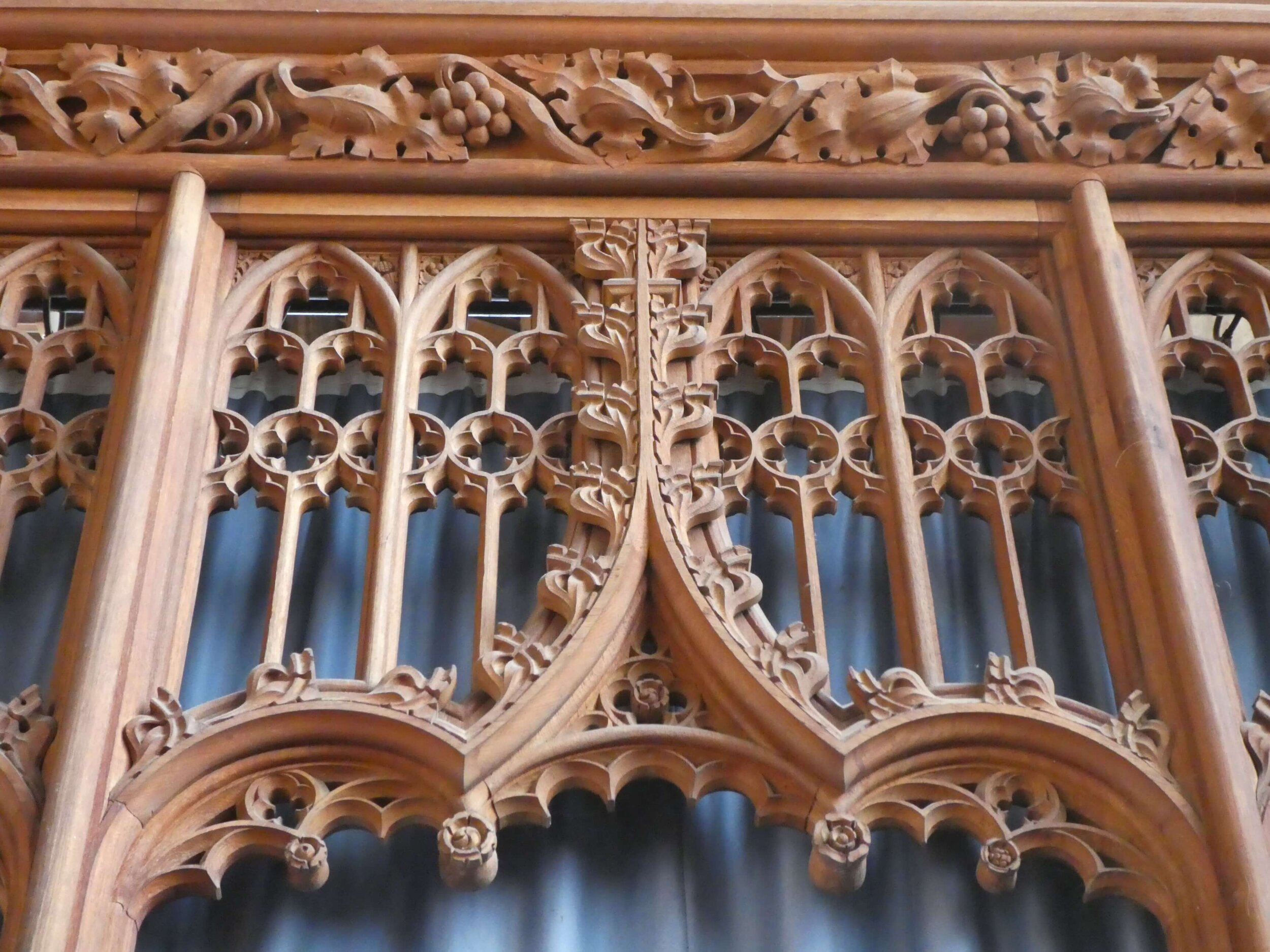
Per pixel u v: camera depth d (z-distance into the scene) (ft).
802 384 12.35
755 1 12.96
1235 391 11.72
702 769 9.85
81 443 11.19
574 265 12.21
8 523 10.89
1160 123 12.53
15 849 9.19
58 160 12.21
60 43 12.64
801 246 12.39
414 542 11.40
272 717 9.71
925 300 12.21
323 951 9.82
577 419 11.34
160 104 12.41
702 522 10.77
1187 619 10.13
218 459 11.33
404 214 12.29
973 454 11.46
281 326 12.31
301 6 12.67
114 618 9.93
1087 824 9.82
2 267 11.95
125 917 9.23
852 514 11.51
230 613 11.05
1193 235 12.40
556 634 10.30
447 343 11.81
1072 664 10.95
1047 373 11.87
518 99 12.53
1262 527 11.55
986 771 9.94
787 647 10.09
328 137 12.38
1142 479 10.84
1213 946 9.17
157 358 11.13
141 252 12.16
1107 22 12.81
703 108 12.65
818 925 9.96
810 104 12.62
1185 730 9.85
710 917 9.95
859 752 9.71
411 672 9.95
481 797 9.64
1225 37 12.85
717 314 11.97
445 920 9.91
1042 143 12.51
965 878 10.14
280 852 9.53
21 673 10.71
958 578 11.37
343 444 11.23
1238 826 9.32
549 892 9.97
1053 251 12.39
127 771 9.55
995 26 12.77
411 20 12.67
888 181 12.40
